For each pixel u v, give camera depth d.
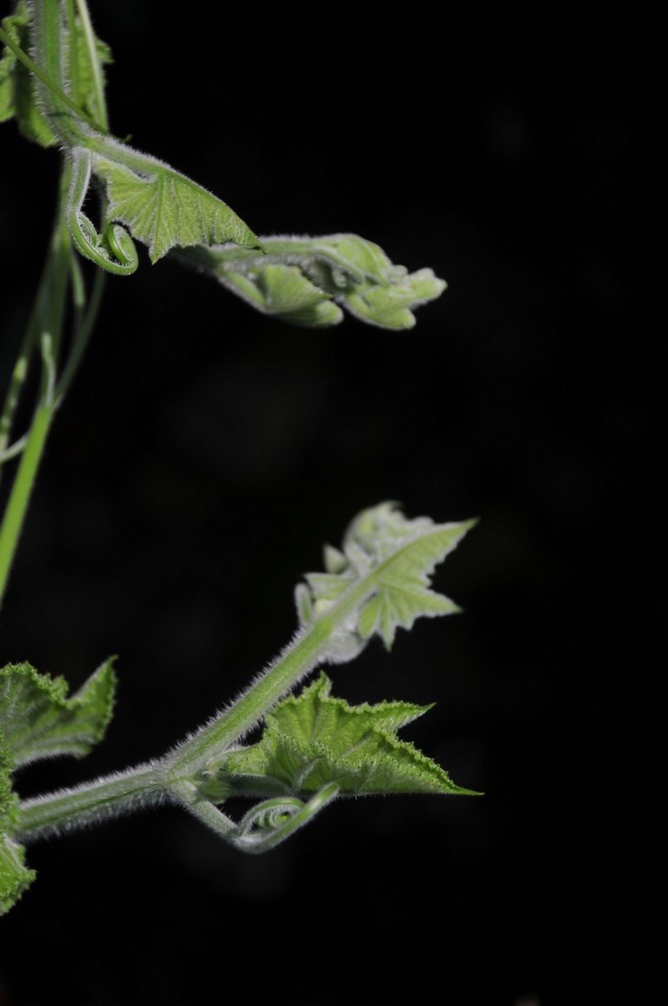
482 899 1.83
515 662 1.97
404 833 1.86
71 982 1.71
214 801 0.72
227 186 2.19
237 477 2.15
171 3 2.19
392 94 2.26
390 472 2.15
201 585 2.06
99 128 0.71
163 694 1.94
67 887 1.78
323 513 2.11
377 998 1.77
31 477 0.79
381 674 1.90
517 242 2.26
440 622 1.98
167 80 2.20
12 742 0.75
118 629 1.99
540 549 2.07
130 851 1.82
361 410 2.19
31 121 0.76
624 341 2.21
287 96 2.25
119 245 0.70
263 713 0.73
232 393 2.19
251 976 1.76
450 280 2.22
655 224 2.22
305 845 1.85
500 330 2.21
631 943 1.80
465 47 2.24
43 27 0.71
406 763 0.70
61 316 0.79
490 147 2.25
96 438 2.16
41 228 2.16
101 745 1.87
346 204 2.23
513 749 1.91
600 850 1.86
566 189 2.25
